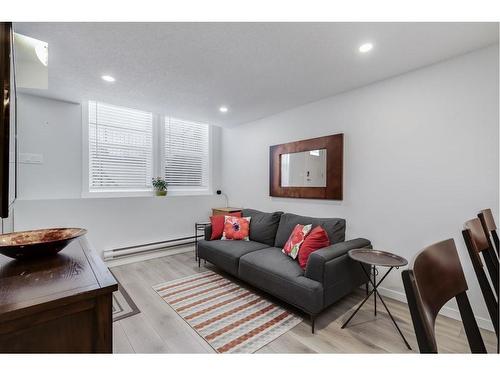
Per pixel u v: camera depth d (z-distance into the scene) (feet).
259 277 7.50
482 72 6.18
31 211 9.11
